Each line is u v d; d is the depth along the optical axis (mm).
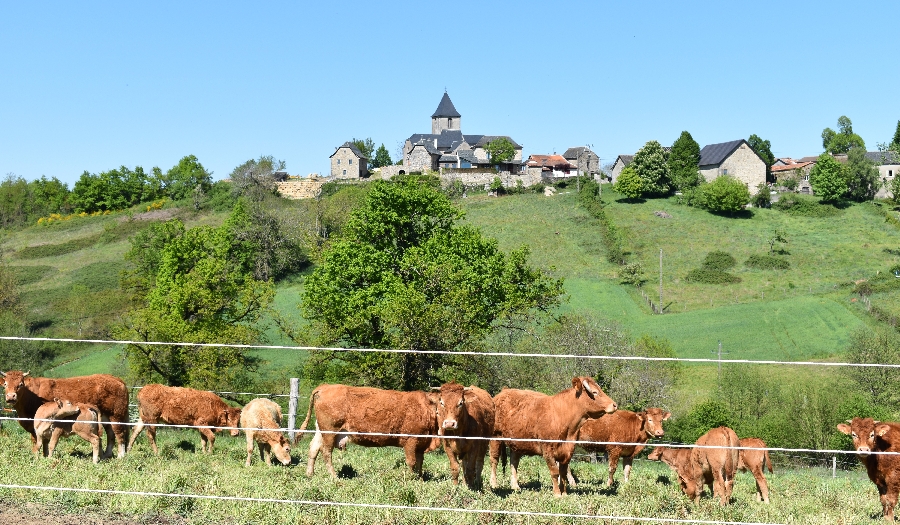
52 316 72562
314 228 88125
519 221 104875
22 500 12164
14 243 113438
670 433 39156
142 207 130000
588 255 91625
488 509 12688
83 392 17000
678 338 64812
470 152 146000
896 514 13773
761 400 45281
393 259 39000
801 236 98250
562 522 12008
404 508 12062
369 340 36062
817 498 15719
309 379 37750
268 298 49188
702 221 105000
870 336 55812
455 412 13867
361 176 144125
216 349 42250
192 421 19078
